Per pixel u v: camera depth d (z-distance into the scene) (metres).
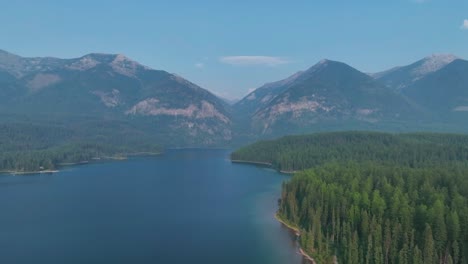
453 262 198.00
